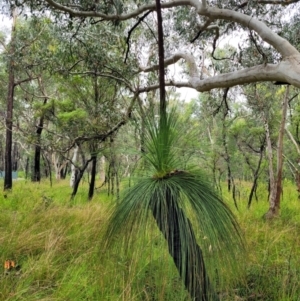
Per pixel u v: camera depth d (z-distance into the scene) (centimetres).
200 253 197
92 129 853
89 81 972
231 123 1038
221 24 638
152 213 202
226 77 439
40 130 1407
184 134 223
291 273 360
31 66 900
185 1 488
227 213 211
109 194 1012
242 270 215
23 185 1493
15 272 376
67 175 2931
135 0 606
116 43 801
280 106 1152
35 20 721
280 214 807
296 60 363
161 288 219
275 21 630
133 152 225
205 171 223
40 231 520
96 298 310
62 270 380
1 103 1836
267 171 1180
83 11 529
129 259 245
